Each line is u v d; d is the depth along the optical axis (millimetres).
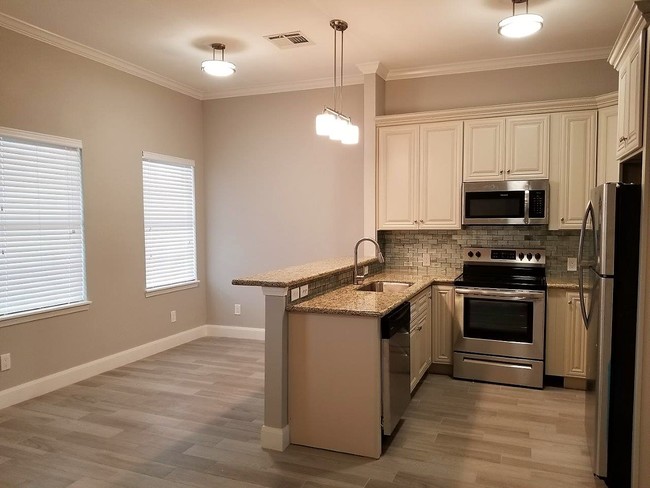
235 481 2611
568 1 3312
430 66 4742
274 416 2977
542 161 4234
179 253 5500
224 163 5742
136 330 4844
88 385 4105
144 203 4977
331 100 5262
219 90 5629
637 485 2387
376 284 4320
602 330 2514
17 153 3719
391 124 4715
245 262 5719
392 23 3699
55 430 3234
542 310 3988
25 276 3787
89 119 4293
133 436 3146
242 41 4082
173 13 3520
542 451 2930
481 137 4410
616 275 2479
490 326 4164
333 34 3924
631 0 3287
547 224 4238
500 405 3662
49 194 3965
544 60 4434
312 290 3311
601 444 2549
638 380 2363
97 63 4367
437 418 3420
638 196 2436
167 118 5238
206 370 4508
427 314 4199
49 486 2568
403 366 3215
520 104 4227
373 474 2674
